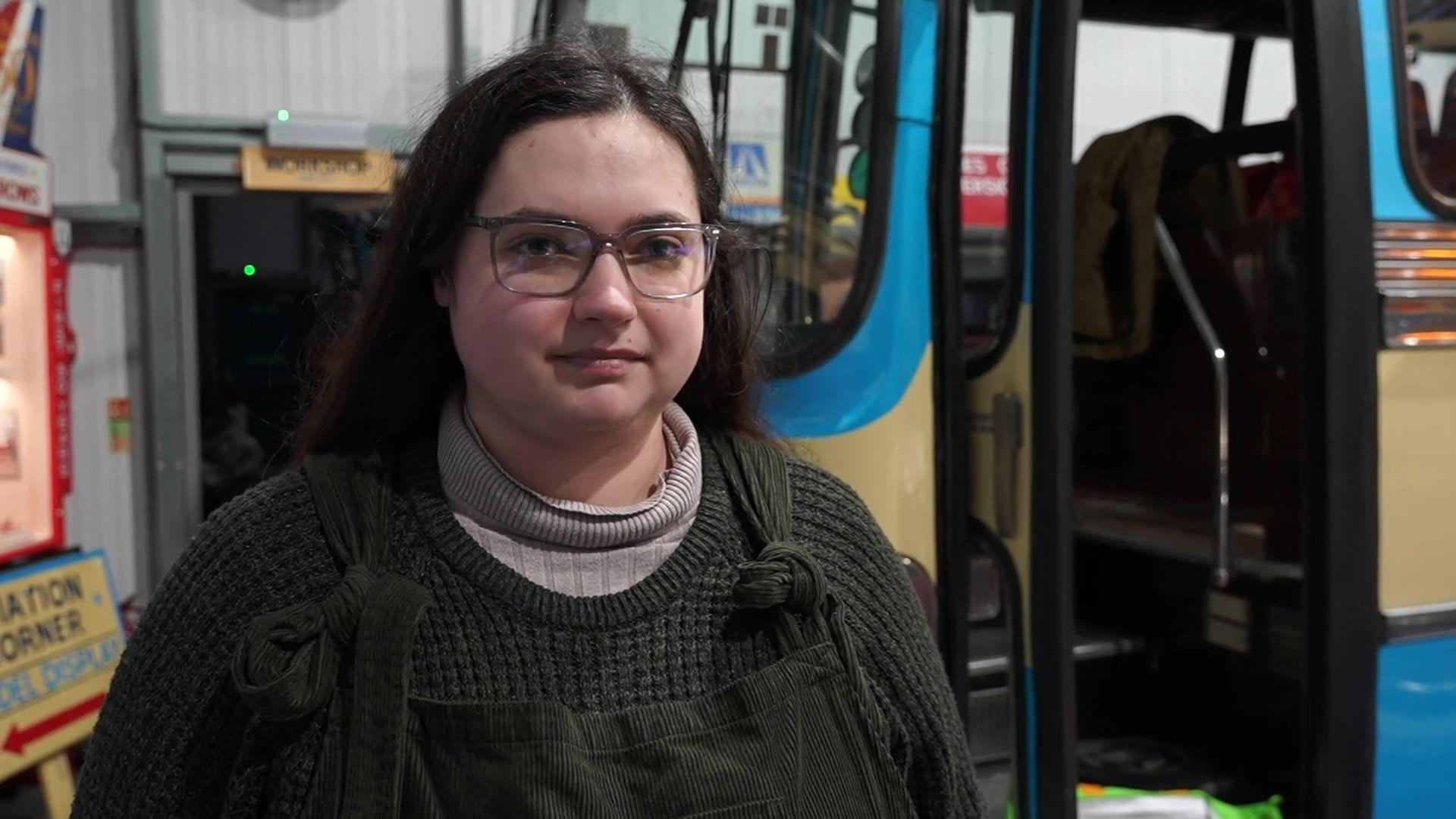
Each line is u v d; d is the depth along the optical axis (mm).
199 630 978
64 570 3328
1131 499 3391
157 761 955
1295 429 2789
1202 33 3584
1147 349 3166
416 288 1090
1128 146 3125
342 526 1008
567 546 1020
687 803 936
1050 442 2307
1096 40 5016
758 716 982
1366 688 2314
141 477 4922
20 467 3342
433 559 1001
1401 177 2400
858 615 1104
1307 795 2350
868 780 998
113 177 4785
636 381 993
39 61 3479
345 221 4891
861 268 2459
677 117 1029
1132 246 3074
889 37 2459
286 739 943
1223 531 2680
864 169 2479
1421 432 2396
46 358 3416
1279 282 2844
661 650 1005
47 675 3121
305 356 1278
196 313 5090
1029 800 2318
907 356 2477
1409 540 2383
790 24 2516
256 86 4852
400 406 1134
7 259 3326
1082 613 3436
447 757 917
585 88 988
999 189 2504
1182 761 2898
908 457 2469
